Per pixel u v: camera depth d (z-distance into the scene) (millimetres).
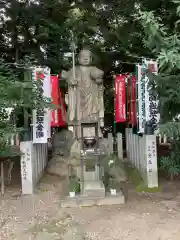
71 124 10555
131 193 8797
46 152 12430
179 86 6914
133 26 12047
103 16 12961
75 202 7707
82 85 10562
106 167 9062
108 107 16312
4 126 8164
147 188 9055
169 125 6711
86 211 7355
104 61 13695
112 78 15078
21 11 11805
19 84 7910
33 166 9188
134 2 11375
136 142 10961
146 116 9164
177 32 6941
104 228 6297
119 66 14570
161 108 7840
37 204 7984
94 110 10609
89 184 7961
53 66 13148
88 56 10789
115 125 15586
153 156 9188
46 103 8906
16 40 12672
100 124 10648
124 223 6531
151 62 8664
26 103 8328
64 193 8422
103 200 7797
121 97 11805
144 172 9570
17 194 8859
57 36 12961
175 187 9258
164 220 6637
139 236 5898
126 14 11977
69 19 12984
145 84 9102
